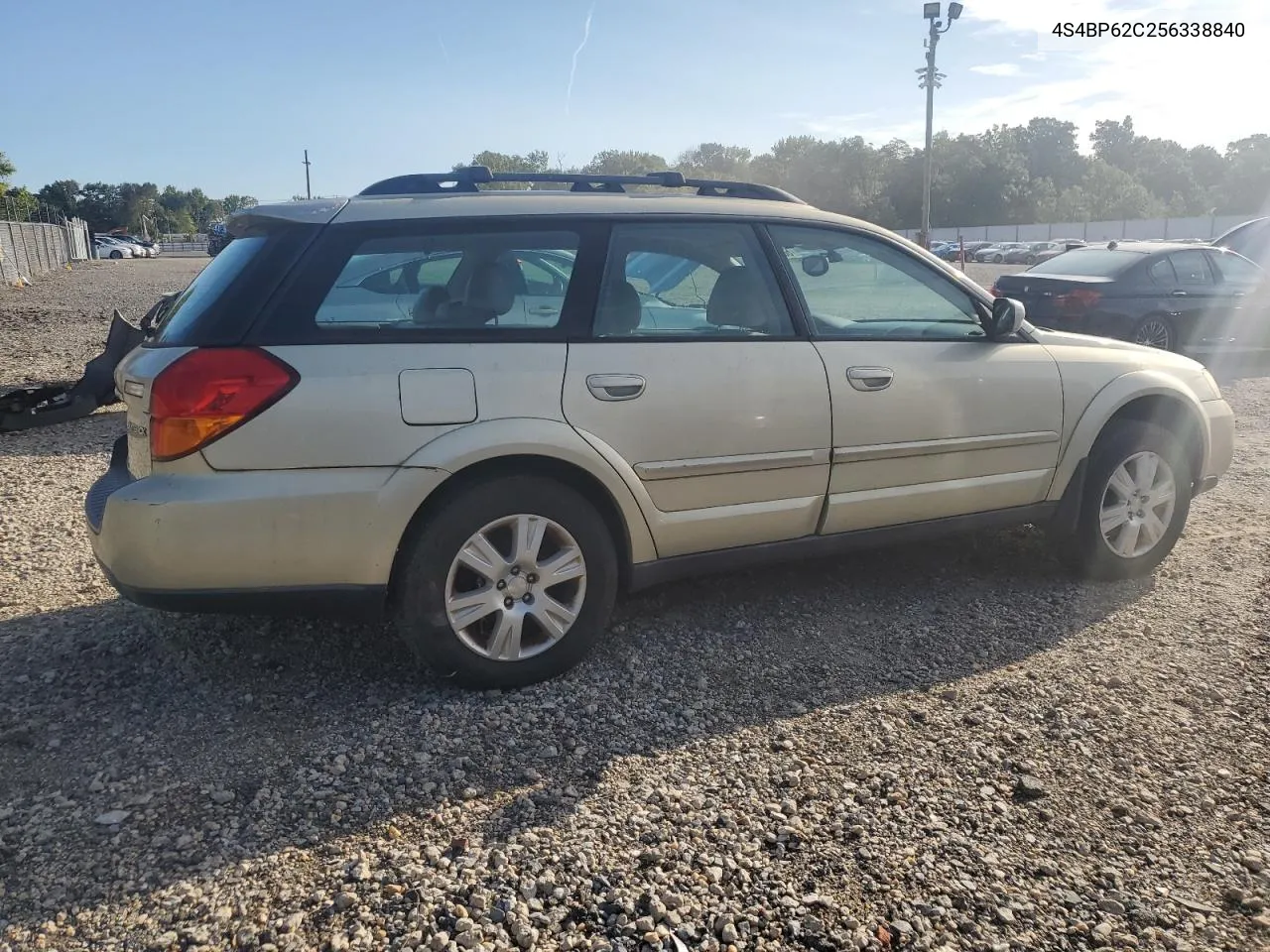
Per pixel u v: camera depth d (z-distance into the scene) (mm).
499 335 3566
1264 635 4102
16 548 5227
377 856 2707
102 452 7434
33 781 3051
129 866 2656
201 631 4152
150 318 5805
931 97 25828
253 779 3068
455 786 3041
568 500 3613
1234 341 12172
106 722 3418
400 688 3676
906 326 4336
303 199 3746
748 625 4285
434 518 3439
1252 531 5520
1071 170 103875
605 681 3746
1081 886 2602
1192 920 2480
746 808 2926
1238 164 99875
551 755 3223
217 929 2428
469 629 3588
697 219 3986
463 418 3422
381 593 3408
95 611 4387
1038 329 4750
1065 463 4605
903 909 2510
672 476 3779
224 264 3613
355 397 3311
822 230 4250
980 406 4355
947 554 5172
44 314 18719
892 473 4227
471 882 2598
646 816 2889
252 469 3236
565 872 2641
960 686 3699
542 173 4238
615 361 3678
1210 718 3439
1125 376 4742
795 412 3955
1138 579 4828
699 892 2568
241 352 3258
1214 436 5031
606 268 3775
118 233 96312
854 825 2842
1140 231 67375
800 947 2387
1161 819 2877
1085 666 3854
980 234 78625
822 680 3762
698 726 3416
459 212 3658
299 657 3922
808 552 4184
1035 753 3225
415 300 3521
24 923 2439
